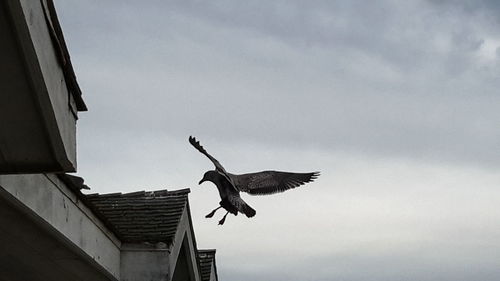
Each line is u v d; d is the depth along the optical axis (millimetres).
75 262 11438
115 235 12852
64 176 9664
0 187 7719
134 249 13359
